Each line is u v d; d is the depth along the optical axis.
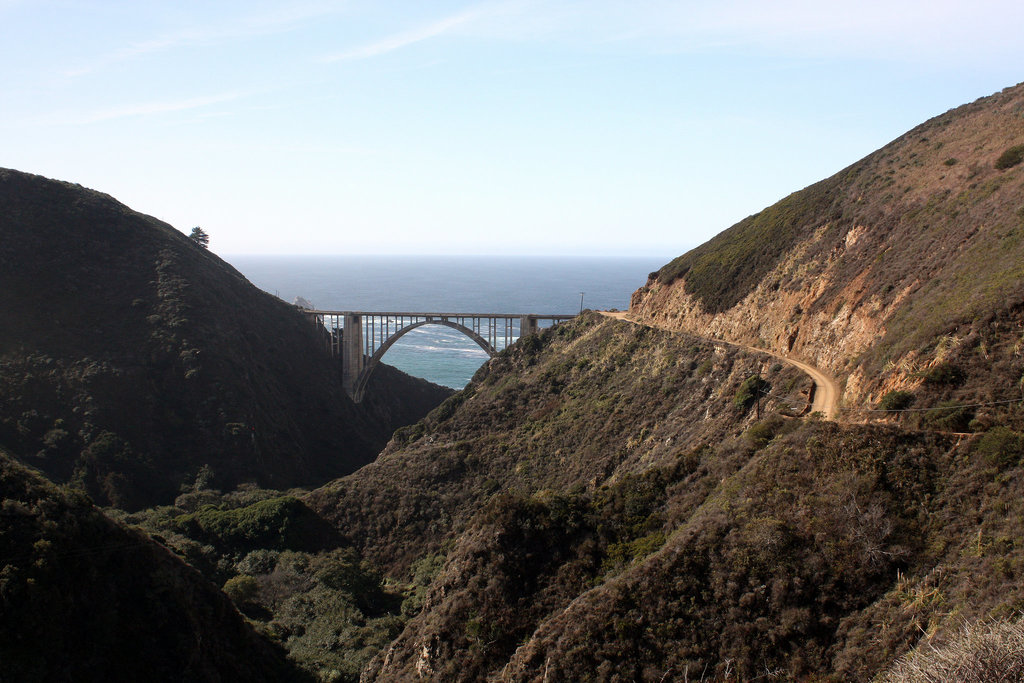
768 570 23.53
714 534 25.61
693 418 43.25
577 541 30.88
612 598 25.25
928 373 27.16
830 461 25.91
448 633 29.05
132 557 34.25
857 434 26.25
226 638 35.03
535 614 28.47
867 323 37.66
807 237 52.53
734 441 33.22
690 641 23.16
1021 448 22.55
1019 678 15.24
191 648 32.09
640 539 29.78
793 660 21.22
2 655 27.23
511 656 27.20
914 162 51.50
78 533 32.91
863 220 47.31
